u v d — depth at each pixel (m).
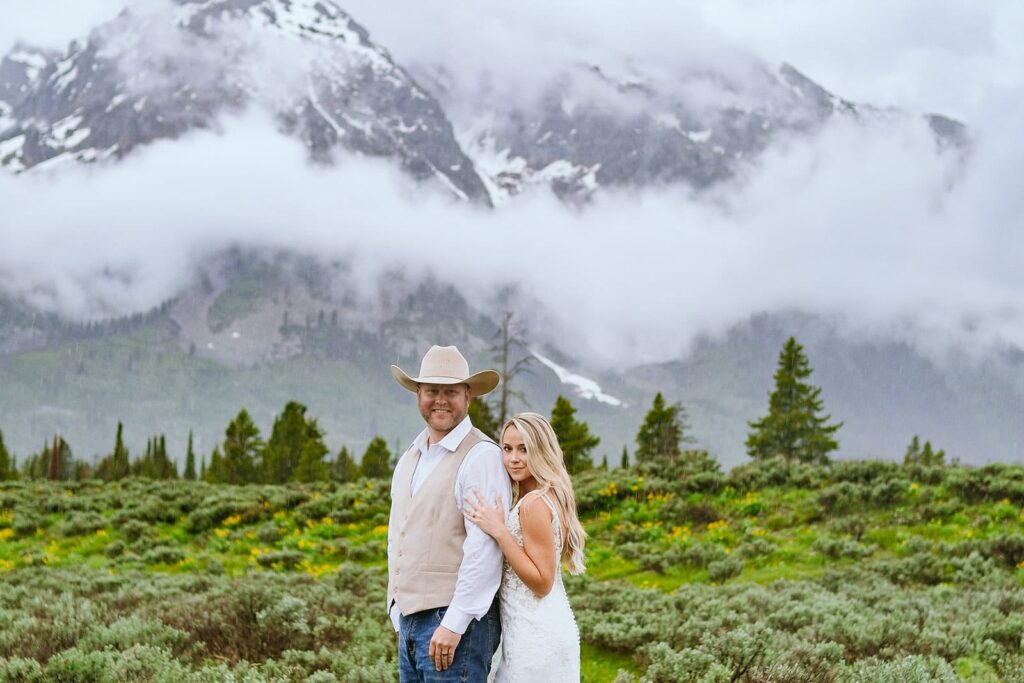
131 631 9.36
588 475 24.33
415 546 5.09
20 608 11.62
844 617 10.20
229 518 21.47
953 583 12.89
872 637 9.23
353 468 76.31
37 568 16.92
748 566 15.05
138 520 21.42
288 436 71.50
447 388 5.21
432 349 5.31
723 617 10.16
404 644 5.10
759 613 10.80
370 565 17.59
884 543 15.55
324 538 19.78
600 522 19.33
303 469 66.19
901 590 12.42
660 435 60.47
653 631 9.72
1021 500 16.50
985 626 9.66
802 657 8.62
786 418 68.00
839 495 17.59
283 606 10.00
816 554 15.16
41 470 88.75
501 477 5.12
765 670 8.09
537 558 4.92
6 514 22.97
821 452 67.88
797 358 70.06
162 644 9.06
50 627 9.62
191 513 21.97
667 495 20.19
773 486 19.75
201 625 9.70
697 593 12.37
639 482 21.08
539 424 5.25
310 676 8.07
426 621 4.99
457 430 5.24
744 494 19.52
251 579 14.07
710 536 16.98
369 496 23.09
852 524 16.36
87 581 14.50
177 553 18.50
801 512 17.72
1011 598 11.11
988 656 8.89
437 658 4.80
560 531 5.07
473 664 4.92
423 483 5.19
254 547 19.36
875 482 18.23
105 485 29.77
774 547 15.56
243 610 10.11
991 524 15.47
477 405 39.28
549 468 5.17
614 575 15.52
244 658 8.77
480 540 4.88
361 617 10.71
